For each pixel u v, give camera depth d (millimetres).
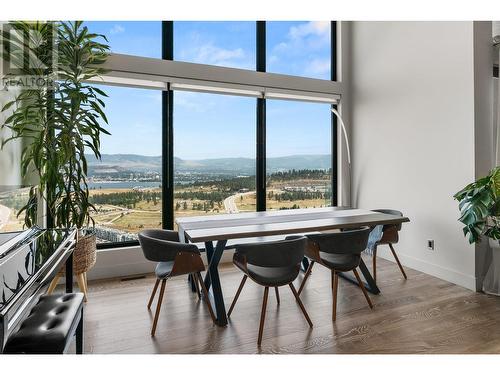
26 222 2682
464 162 3135
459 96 3170
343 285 3205
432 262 3490
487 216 2754
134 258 3609
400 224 3268
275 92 4312
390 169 4066
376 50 4258
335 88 4699
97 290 3111
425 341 2145
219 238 2375
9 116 2682
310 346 2090
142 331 2311
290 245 2162
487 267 3119
